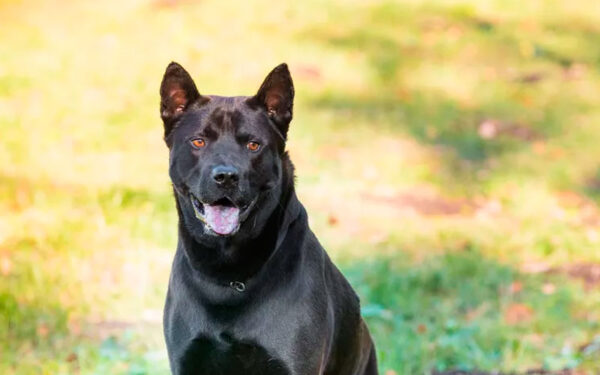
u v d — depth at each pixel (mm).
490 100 21516
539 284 11688
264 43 23047
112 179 15055
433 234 13555
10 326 9727
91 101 19000
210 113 6598
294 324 6461
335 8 25516
